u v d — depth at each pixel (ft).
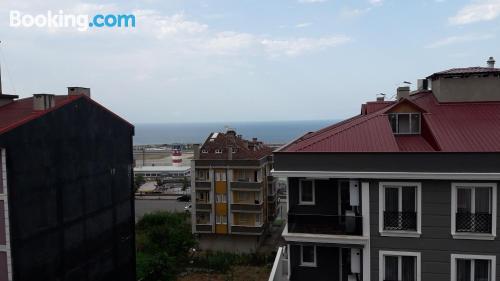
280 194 204.85
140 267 111.55
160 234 144.66
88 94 79.92
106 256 82.99
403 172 44.65
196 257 135.44
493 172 42.93
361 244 46.09
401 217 45.78
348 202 51.24
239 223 144.66
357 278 48.34
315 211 51.98
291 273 52.16
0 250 58.54
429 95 63.10
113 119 86.63
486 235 43.75
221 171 144.46
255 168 142.00
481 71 57.41
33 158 63.05
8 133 58.18
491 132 47.88
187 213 187.32
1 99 76.38
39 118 64.44
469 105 56.59
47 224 65.87
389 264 46.57
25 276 60.95
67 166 71.15
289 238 47.55
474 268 44.86
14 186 59.21
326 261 51.44
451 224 44.70
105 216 82.99
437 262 45.14
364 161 45.75
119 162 88.94
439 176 43.70
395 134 53.93
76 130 73.92
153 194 268.00
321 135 55.06
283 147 52.31
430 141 49.67
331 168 46.52
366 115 63.62
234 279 117.80
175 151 381.19
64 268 69.82
